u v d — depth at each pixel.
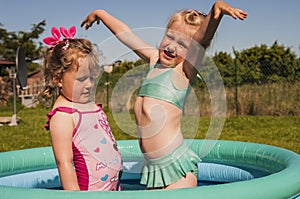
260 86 11.73
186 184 2.29
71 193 1.62
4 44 27.25
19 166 3.04
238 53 16.69
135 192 1.62
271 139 7.23
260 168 2.95
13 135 8.32
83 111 2.27
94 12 2.75
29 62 27.58
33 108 18.02
